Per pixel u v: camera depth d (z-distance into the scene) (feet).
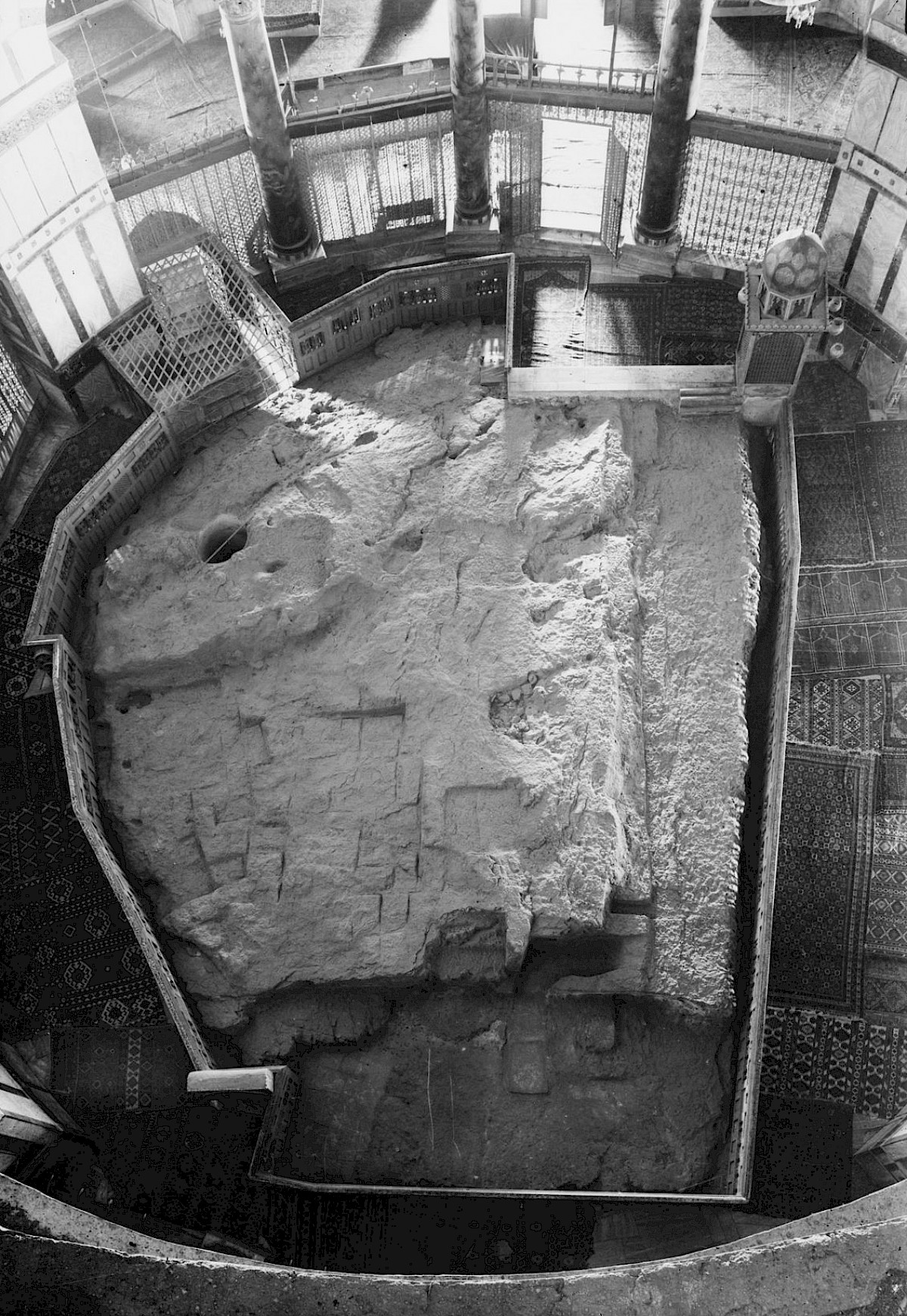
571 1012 76.59
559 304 97.19
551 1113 75.20
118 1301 57.16
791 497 86.17
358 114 95.55
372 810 79.87
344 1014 77.56
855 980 78.69
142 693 86.33
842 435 91.56
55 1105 77.20
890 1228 57.21
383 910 77.66
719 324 96.07
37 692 87.71
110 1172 74.90
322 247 100.07
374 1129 75.77
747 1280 56.75
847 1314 56.03
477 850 77.56
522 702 81.20
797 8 102.94
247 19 84.84
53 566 86.07
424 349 94.68
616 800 78.69
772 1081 76.54
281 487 90.17
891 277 88.58
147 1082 77.51
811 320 83.87
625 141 96.22
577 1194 71.56
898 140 83.35
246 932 78.64
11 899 82.89
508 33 103.55
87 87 106.73
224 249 95.86
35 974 80.94
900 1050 77.00
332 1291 57.47
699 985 75.92
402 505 87.30
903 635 86.28
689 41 85.56
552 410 89.92
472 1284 57.57
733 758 80.53
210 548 90.12
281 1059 77.25
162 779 83.35
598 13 107.14
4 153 83.66
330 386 94.53
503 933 77.00
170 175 94.58
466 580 84.43
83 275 91.61
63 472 95.04
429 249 100.32
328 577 85.05
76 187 88.33
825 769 83.20
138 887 81.30
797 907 80.18
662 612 84.28
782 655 82.38
